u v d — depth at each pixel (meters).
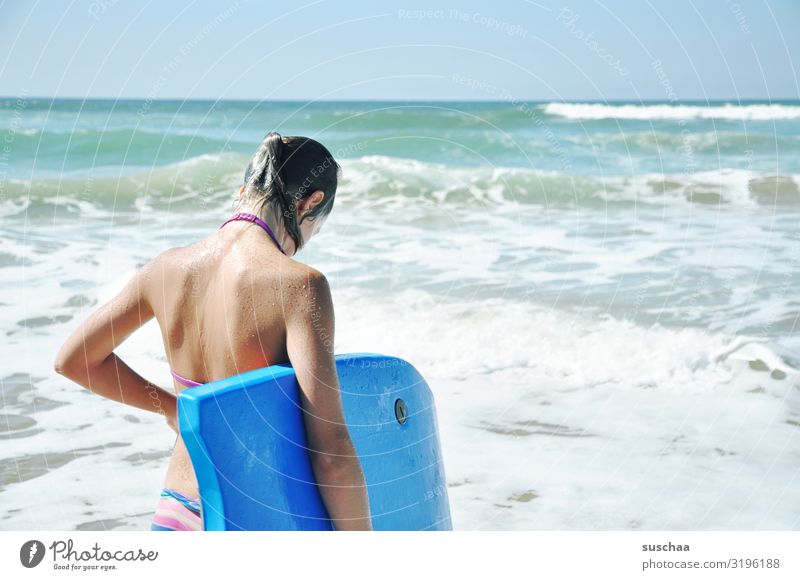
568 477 3.20
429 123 17.08
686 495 3.04
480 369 4.37
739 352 4.46
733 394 4.00
